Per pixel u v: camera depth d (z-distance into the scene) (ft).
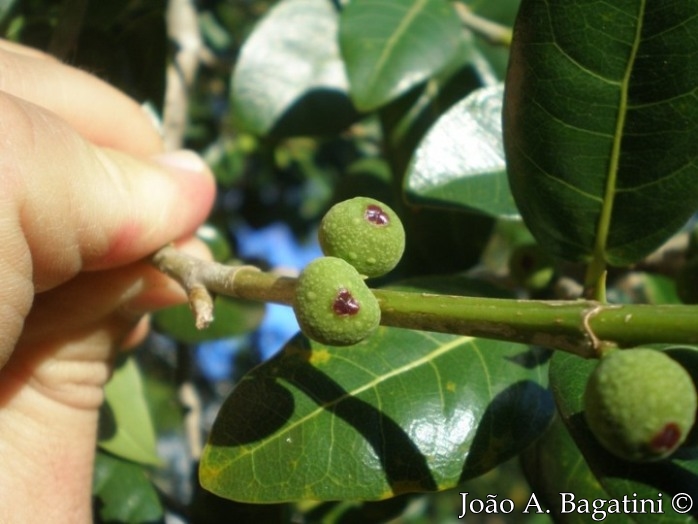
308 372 0.55
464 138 0.64
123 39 0.80
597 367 0.36
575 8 0.48
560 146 0.51
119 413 0.83
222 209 1.39
